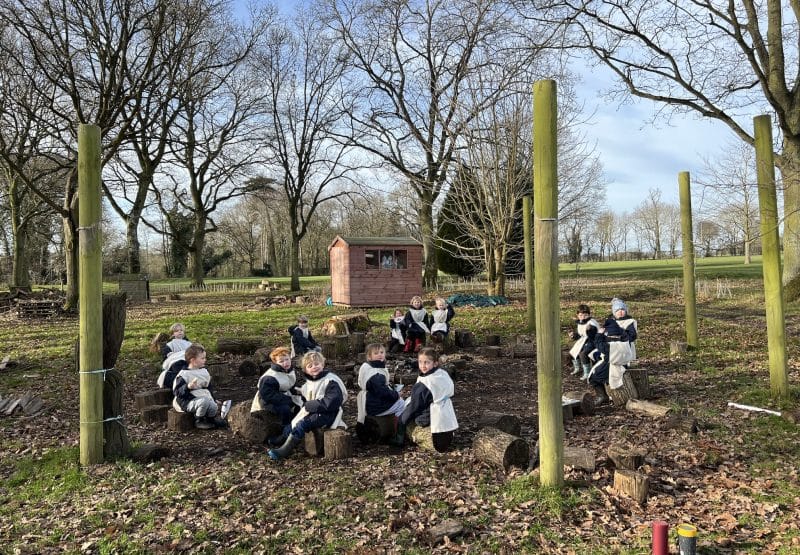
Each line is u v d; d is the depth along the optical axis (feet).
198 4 68.80
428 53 84.17
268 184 125.39
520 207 66.59
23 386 30.58
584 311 30.76
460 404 25.94
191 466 18.08
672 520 13.93
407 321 39.24
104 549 12.89
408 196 91.86
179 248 191.01
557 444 15.37
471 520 13.94
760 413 22.88
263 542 13.07
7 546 13.28
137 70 71.77
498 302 62.28
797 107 50.85
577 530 13.44
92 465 18.04
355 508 14.70
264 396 20.59
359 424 20.44
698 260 177.68
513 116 60.13
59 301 69.97
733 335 41.65
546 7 55.98
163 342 40.32
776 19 52.16
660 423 21.94
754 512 14.25
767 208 24.62
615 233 322.55
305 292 97.30
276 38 106.52
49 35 61.41
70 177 68.64
